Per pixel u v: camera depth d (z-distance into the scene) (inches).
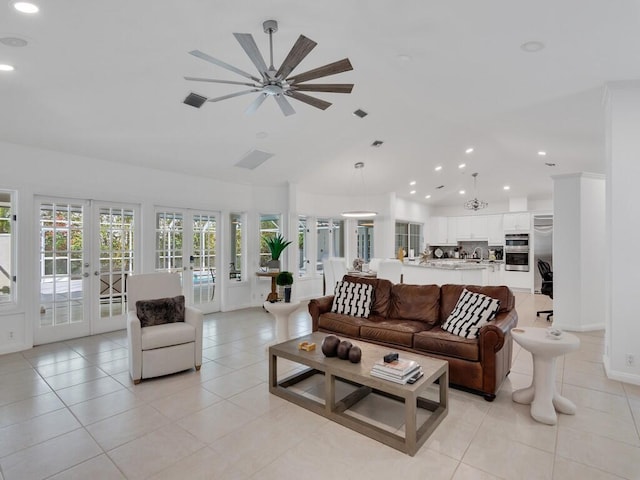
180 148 195.0
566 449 86.7
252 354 158.9
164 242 220.8
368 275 250.5
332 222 330.0
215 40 116.0
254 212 270.8
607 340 136.8
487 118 181.3
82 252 187.2
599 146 191.0
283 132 198.2
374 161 259.1
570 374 134.7
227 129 184.2
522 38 97.7
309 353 112.3
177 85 142.2
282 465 81.0
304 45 86.1
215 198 245.8
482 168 292.5
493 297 137.0
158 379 130.2
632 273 126.4
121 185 199.0
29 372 136.9
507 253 361.7
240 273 268.5
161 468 79.9
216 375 134.3
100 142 174.6
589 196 197.6
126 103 148.5
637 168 124.5
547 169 290.5
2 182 159.5
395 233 338.3
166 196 218.5
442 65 124.8
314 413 105.0
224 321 221.6
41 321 173.6
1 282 162.4
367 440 91.0
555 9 83.5
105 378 131.1
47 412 105.2
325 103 117.4
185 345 135.1
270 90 105.4
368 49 126.1
